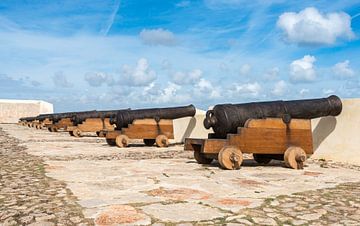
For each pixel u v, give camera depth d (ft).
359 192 16.19
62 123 84.38
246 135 24.40
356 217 12.22
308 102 26.61
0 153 34.81
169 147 42.91
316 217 12.19
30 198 14.93
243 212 12.75
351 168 25.21
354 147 28.07
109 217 12.08
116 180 19.34
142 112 44.27
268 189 16.92
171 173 21.89
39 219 11.92
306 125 25.85
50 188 17.07
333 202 14.25
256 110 25.38
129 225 11.28
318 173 22.34
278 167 25.26
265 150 24.79
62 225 11.31
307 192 16.16
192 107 45.68
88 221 11.68
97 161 28.45
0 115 188.96
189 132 47.98
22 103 196.13
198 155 26.55
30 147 41.98
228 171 22.95
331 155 29.89
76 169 23.67
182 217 12.10
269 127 24.93
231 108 25.29
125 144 42.73
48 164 26.20
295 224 11.44
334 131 29.71
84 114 65.92
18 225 11.36
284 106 25.91
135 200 14.56
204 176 20.79
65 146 43.91
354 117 28.14
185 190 16.62
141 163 27.09
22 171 22.66
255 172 22.58
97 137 64.13
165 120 44.11
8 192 16.11
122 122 43.47
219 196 15.33
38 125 107.55
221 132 25.45
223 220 11.80
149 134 43.52
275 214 12.52
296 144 25.49
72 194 15.72
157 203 14.03
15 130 95.50
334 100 27.25
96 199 14.74
